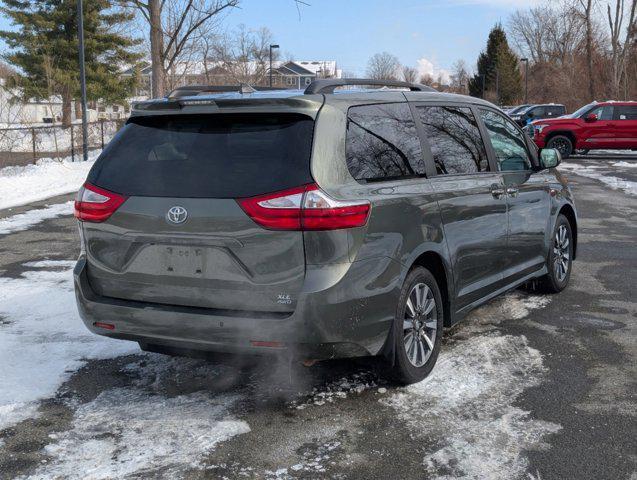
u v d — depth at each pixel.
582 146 24.53
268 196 3.64
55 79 34.41
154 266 3.91
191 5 25.38
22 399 4.18
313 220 3.60
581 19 45.31
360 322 3.80
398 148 4.32
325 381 4.42
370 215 3.83
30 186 16.64
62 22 43.78
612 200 13.89
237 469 3.34
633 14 43.28
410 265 4.14
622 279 7.24
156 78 24.70
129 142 4.12
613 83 43.72
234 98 3.81
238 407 4.05
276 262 3.66
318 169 3.68
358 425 3.80
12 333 5.42
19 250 8.95
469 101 5.40
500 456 3.45
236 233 3.69
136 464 3.38
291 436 3.68
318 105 3.83
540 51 85.94
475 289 5.02
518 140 6.02
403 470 3.32
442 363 4.74
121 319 4.00
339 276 3.66
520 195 5.64
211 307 3.81
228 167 3.77
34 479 3.25
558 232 6.55
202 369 4.66
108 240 4.04
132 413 3.98
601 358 4.86
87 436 3.69
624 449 3.52
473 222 4.89
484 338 5.29
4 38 43.06
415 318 4.30
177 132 3.99
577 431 3.72
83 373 4.60
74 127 31.41
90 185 4.12
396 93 4.57
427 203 4.36
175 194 3.84
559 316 5.89
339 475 3.28
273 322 3.63
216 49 50.62
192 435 3.69
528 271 5.94
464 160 4.99
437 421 3.85
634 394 4.23
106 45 45.78
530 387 4.32
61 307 6.18
